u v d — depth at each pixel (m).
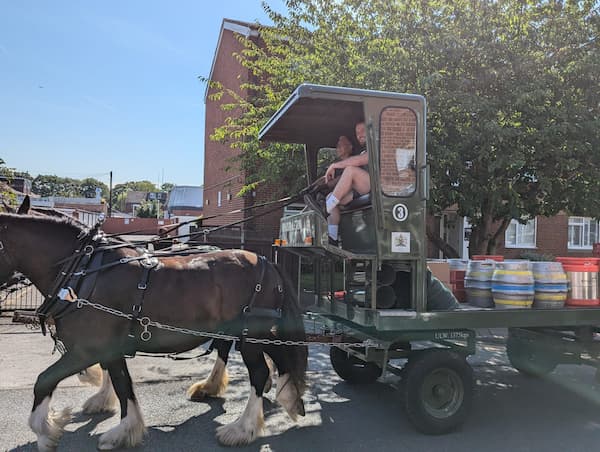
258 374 4.46
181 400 5.40
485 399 5.72
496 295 4.91
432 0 8.90
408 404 4.46
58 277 4.11
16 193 11.68
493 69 8.50
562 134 8.61
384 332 4.69
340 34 9.66
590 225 19.36
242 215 15.79
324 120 5.58
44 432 3.85
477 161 9.10
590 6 8.65
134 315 4.02
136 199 92.38
